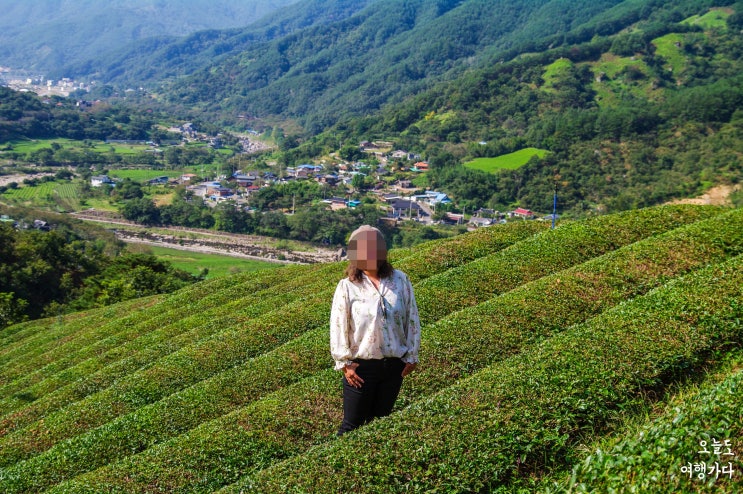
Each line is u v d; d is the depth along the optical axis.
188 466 10.48
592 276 14.50
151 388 16.52
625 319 10.48
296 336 18.14
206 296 30.38
